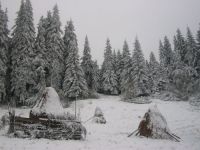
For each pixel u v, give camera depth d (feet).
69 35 153.28
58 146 35.68
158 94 173.88
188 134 55.77
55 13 139.03
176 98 156.04
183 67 184.85
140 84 159.84
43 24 139.44
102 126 69.56
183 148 38.37
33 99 108.99
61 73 141.18
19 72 111.86
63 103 126.41
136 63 161.27
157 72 191.21
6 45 111.86
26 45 114.62
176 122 78.89
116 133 55.11
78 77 139.13
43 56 125.70
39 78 122.21
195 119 84.64
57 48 131.03
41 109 45.32
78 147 35.81
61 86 142.72
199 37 194.29
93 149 34.96
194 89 168.66
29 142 37.32
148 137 47.67
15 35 118.01
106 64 194.49
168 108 119.44
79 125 43.75
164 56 231.09
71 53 139.64
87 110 111.04
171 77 193.77
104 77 193.26
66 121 43.80
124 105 127.75
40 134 41.65
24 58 113.19
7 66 117.08
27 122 43.34
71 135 42.63
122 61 206.08
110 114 102.17
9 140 38.40
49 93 48.08
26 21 118.73
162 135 47.03
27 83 117.50
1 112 93.86
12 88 111.45
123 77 172.04
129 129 64.85
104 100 145.89
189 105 129.18
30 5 124.06
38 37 128.26
